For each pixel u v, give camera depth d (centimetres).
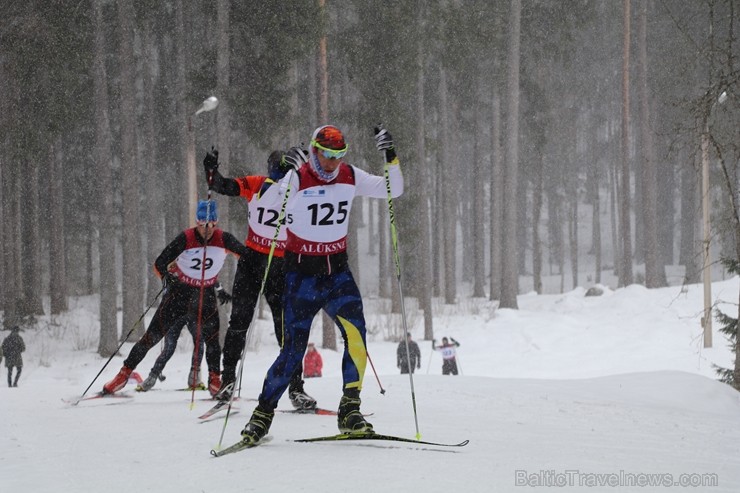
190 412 2022
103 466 1263
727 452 1443
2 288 9662
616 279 18700
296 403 1934
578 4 10831
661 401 2702
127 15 7862
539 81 11769
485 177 19875
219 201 7369
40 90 7719
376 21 8350
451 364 6097
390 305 11594
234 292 2009
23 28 7225
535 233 14525
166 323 2344
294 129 7731
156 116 10381
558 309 9594
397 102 8375
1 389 2992
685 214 15988
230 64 7569
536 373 6575
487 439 1495
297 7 7325
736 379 3825
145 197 12131
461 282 19550
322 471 1127
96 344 8169
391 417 1897
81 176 11150
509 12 9988
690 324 8062
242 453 1310
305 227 1390
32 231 9650
